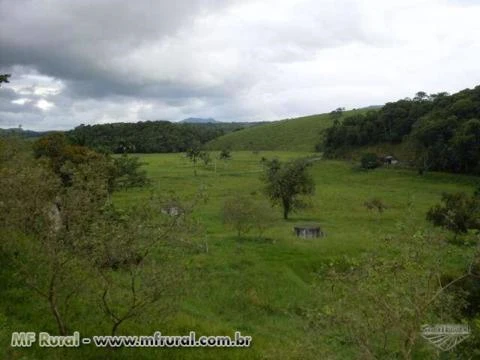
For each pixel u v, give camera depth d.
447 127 110.50
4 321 15.05
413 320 11.20
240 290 29.44
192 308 24.70
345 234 48.50
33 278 14.98
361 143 142.12
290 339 21.39
